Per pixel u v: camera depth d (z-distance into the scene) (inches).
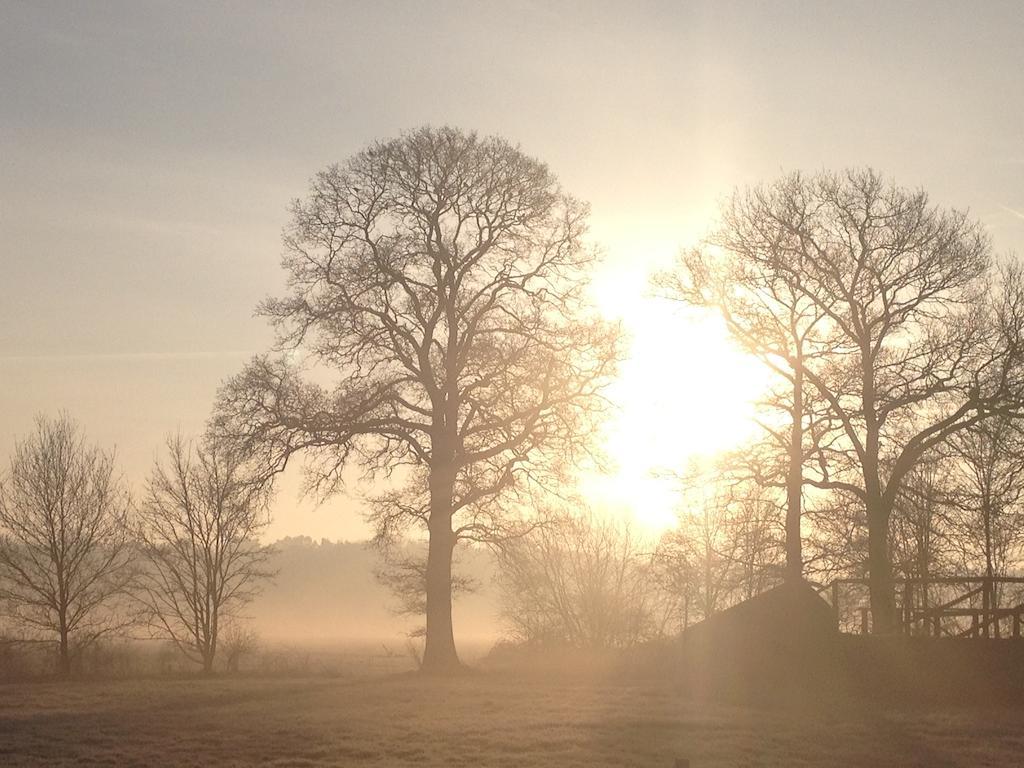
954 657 1216.2
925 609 1318.9
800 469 1407.5
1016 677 1189.1
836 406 1384.1
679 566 1654.8
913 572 1488.7
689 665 1392.7
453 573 1674.5
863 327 1411.2
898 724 982.4
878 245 1405.0
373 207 1470.2
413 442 1462.8
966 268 1376.7
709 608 1775.3
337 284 1453.0
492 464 1473.9
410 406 1469.0
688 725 967.0
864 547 1413.6
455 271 1473.9
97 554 1772.9
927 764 782.5
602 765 772.6
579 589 1854.1
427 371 1459.2
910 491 1407.5
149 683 1398.9
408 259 1456.7
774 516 1412.4
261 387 1459.2
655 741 877.8
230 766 765.9
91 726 951.0
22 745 851.4
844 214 1422.2
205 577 1817.2
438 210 1464.1
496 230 1486.2
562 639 1823.3
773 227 1444.4
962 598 1268.5
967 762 790.5
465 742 868.6
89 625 1745.8
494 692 1241.4
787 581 1389.0
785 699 1192.2
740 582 1464.1
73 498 1739.7
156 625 1771.7
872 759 801.6
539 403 1441.9
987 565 1481.3
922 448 1375.5
